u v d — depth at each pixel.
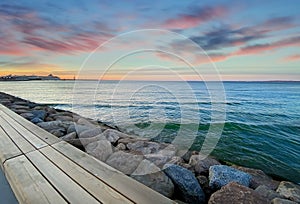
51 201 1.07
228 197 1.49
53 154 1.72
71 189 1.18
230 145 4.40
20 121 3.12
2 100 8.79
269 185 2.45
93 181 1.27
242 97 15.84
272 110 11.26
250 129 6.11
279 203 1.44
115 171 1.41
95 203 1.05
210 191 2.04
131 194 1.12
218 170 2.20
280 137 5.62
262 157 4.05
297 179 3.33
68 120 4.55
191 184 1.92
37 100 11.64
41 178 1.31
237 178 2.09
